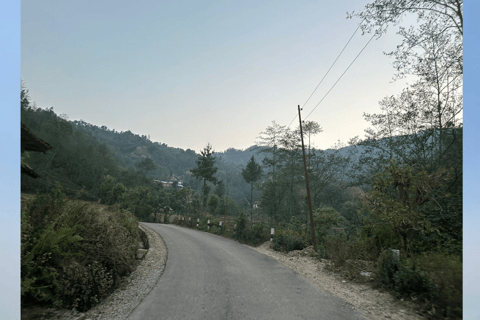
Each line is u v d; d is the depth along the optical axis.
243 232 16.58
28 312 3.79
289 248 12.10
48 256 4.38
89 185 60.31
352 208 25.12
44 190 6.48
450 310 4.00
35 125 44.94
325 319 4.18
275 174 30.62
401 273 5.30
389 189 8.22
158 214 51.94
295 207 29.47
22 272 3.94
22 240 4.22
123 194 43.03
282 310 4.57
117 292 5.36
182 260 9.02
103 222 6.61
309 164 27.41
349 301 5.06
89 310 4.36
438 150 10.67
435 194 7.34
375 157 15.24
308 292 5.68
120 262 5.91
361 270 7.07
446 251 5.60
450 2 8.91
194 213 38.72
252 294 5.50
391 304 4.85
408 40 10.95
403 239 7.27
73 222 5.75
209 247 12.52
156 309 4.54
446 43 10.23
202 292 5.58
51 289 4.16
